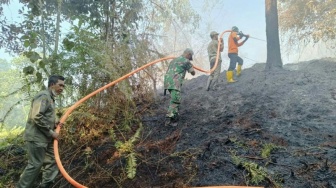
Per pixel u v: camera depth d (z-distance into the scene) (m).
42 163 3.49
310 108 4.74
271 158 3.48
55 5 6.71
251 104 5.33
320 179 2.97
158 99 6.63
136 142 4.68
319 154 3.40
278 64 7.49
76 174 4.16
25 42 5.71
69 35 5.63
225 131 4.42
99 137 5.15
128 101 5.75
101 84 5.80
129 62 6.21
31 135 3.41
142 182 3.61
